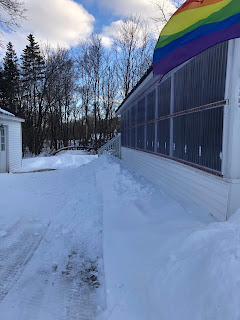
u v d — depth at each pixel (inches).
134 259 105.0
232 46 109.6
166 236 116.6
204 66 135.3
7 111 468.1
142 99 309.1
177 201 171.2
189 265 86.2
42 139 1298.0
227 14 102.7
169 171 202.1
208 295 70.5
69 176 336.2
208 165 133.1
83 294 95.9
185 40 117.6
